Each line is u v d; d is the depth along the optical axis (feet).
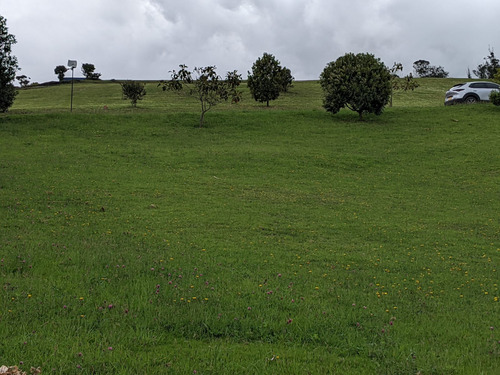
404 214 57.31
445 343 22.71
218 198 60.29
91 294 26.40
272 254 39.32
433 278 35.55
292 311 25.77
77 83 279.90
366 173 78.28
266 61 153.89
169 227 46.62
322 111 124.36
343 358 20.62
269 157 84.17
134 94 152.76
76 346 19.53
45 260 32.09
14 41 106.93
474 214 58.59
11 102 111.45
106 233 42.83
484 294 32.09
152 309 24.45
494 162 84.28
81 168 72.08
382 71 114.11
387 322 25.22
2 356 18.25
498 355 21.40
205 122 109.29
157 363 18.93
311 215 54.75
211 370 18.56
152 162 78.69
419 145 94.89
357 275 34.96
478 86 131.64
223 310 25.09
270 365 19.39
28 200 53.62
